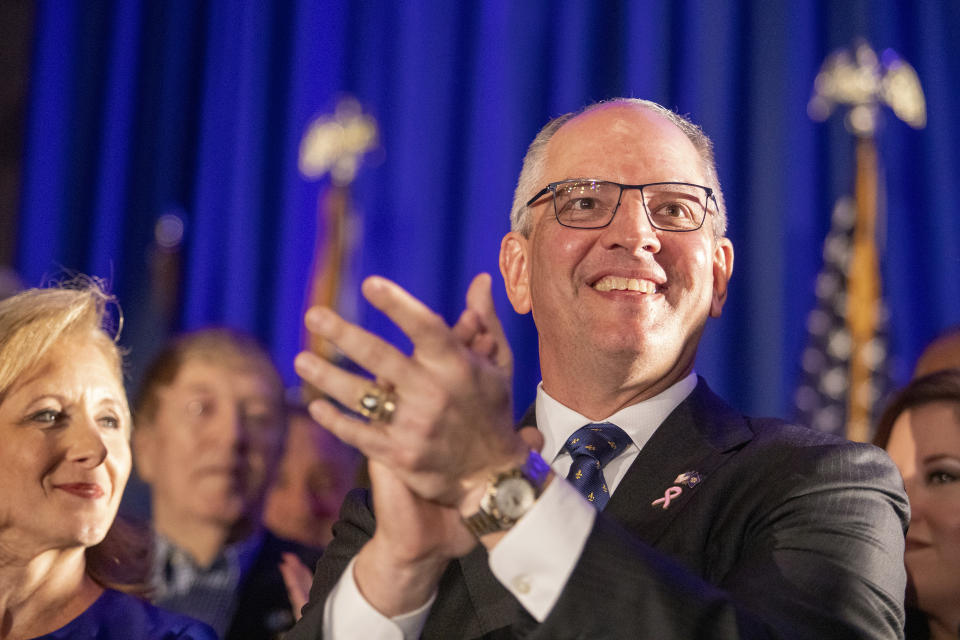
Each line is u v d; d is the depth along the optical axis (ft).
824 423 18.43
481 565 6.03
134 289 21.70
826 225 19.36
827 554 5.22
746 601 5.04
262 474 10.64
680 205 6.72
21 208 21.83
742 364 19.03
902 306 19.06
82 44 22.34
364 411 4.29
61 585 7.02
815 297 19.07
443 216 20.66
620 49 20.25
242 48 22.07
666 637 4.37
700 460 6.22
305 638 4.91
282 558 10.39
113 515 7.16
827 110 19.63
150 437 10.60
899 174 19.48
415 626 4.88
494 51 20.67
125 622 7.11
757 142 19.52
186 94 22.25
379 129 21.24
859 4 19.80
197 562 10.14
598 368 6.55
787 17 19.77
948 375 7.86
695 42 19.93
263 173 21.80
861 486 5.59
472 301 4.50
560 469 6.66
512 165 20.40
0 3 22.15
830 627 4.88
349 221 21.03
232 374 10.71
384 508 4.66
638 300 6.47
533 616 4.55
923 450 7.66
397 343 20.62
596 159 6.79
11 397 6.95
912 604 7.59
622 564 4.50
